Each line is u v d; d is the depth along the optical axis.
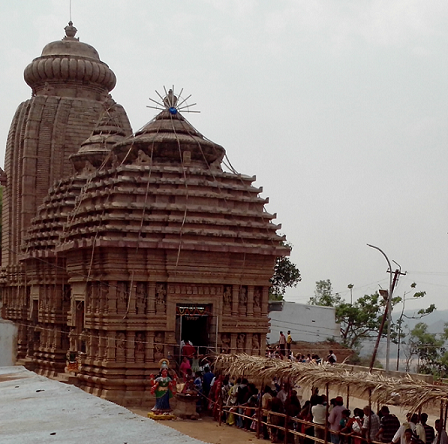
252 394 24.12
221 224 29.64
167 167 30.22
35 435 6.57
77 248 29.75
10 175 46.09
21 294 42.66
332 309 49.94
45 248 37.44
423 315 50.31
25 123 44.84
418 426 17.30
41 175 44.03
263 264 30.52
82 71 45.06
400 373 30.45
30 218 43.66
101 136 39.41
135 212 28.89
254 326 30.19
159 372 28.27
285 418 21.09
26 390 9.63
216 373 26.81
